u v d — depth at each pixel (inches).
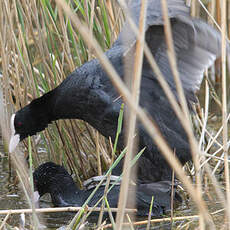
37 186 322.7
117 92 305.3
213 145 390.0
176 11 261.1
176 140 309.9
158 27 268.1
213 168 358.0
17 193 325.7
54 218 293.3
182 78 289.9
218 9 469.7
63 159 361.1
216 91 489.1
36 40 341.4
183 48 274.5
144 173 319.6
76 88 313.0
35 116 331.3
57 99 321.4
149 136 305.6
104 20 333.1
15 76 360.8
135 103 172.9
